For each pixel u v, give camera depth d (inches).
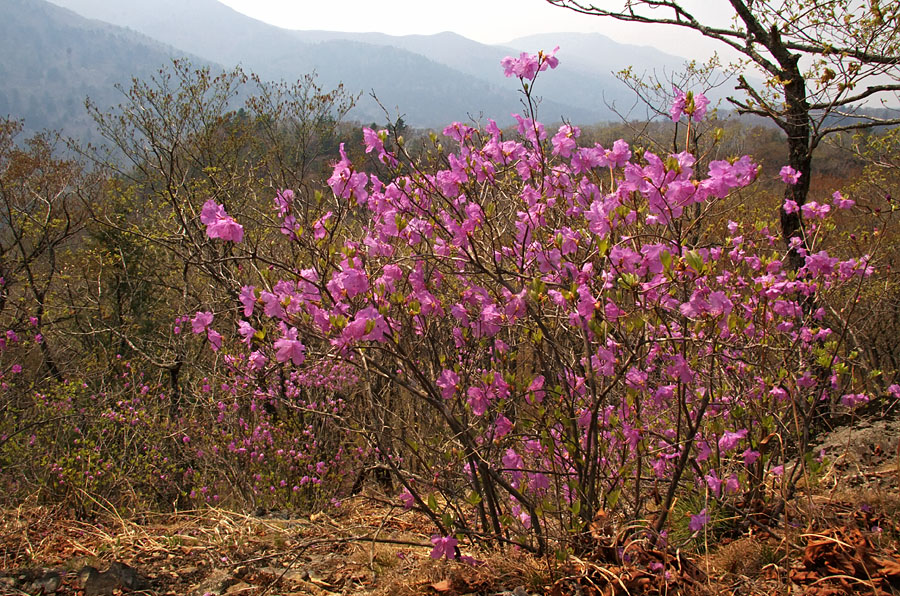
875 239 160.7
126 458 267.6
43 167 535.2
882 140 254.8
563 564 112.1
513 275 122.1
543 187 130.1
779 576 103.0
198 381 336.2
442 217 138.3
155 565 133.3
